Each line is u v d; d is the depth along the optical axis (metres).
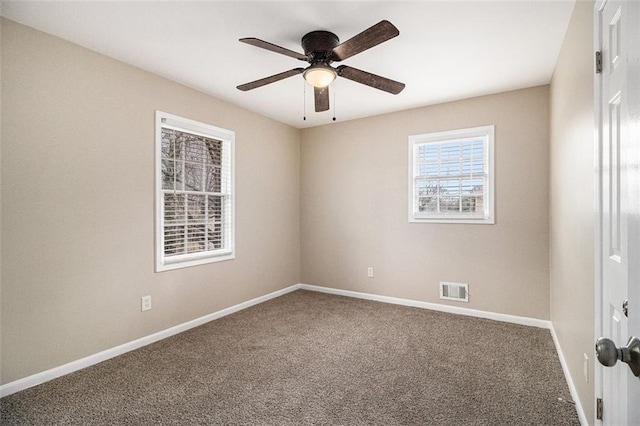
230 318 3.60
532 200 3.35
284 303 4.16
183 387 2.20
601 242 1.33
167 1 1.99
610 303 1.21
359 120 4.39
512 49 2.56
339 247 4.57
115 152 2.70
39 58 2.27
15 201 2.16
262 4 2.03
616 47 1.11
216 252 3.62
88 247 2.53
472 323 3.41
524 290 3.40
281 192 4.57
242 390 2.17
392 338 3.03
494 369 2.42
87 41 2.44
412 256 4.02
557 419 1.85
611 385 1.20
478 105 3.61
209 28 2.29
